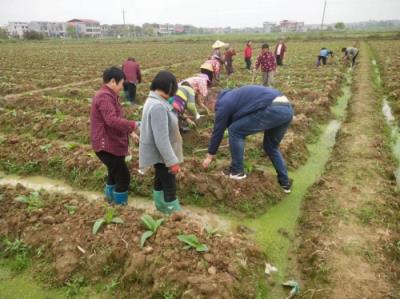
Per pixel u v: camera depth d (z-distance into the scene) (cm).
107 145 420
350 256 371
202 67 745
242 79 1463
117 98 420
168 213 456
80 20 12094
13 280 362
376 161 601
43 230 411
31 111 945
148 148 398
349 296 321
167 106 385
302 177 590
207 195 505
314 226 435
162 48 3859
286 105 459
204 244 367
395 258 377
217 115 471
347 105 1052
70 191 556
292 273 371
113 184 481
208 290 311
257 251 385
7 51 3453
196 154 650
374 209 454
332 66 1842
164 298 321
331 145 743
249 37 5903
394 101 1067
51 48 4069
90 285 351
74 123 793
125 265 357
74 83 1452
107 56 2816
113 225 405
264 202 498
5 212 452
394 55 2272
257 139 709
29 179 596
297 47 3509
